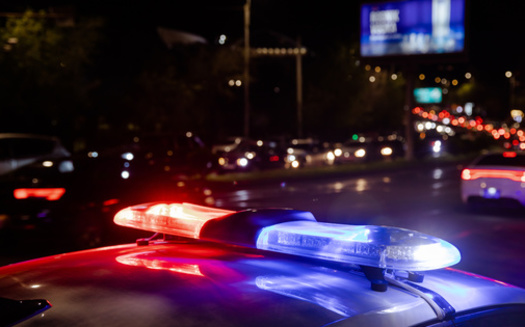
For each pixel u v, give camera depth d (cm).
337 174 2644
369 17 3562
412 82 3531
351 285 179
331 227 188
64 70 2766
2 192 949
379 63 3572
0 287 190
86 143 3403
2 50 2683
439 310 169
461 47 3372
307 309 159
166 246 239
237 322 151
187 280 183
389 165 3103
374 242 165
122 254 225
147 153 1323
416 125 5778
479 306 184
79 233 955
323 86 5041
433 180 2478
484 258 861
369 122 5172
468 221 1241
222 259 209
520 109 7894
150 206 237
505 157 1441
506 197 1357
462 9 3362
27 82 2708
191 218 211
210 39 5044
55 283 186
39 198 941
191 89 4122
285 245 180
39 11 2705
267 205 1493
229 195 1822
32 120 2992
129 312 157
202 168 1526
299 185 2238
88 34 2877
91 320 153
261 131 5144
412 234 175
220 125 4450
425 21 3434
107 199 972
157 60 4006
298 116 4512
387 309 162
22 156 1902
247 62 3528
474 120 7025
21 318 155
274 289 173
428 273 209
